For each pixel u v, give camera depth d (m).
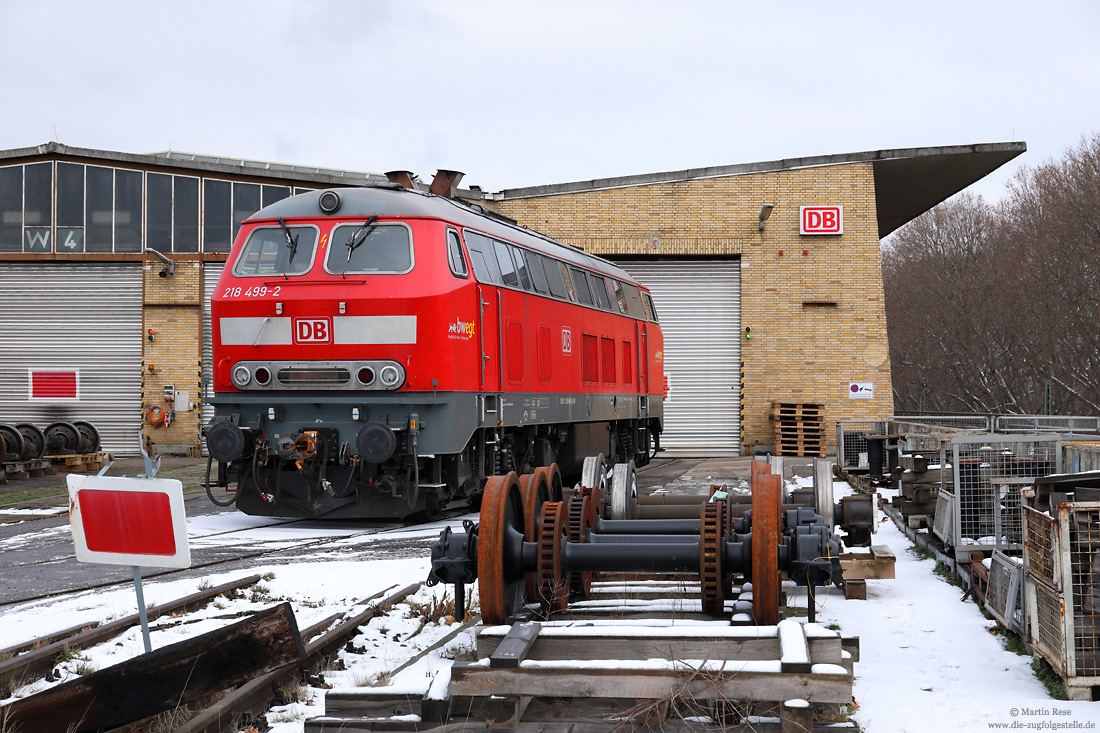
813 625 5.05
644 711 4.55
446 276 12.12
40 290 26.73
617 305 19.67
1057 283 45.06
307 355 12.03
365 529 12.95
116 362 26.56
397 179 14.45
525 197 26.72
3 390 26.83
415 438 11.85
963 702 5.31
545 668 4.55
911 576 9.29
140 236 26.45
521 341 14.34
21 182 26.64
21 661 5.95
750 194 26.47
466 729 4.61
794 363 26.52
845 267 26.36
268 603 8.11
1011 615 6.63
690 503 10.22
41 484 19.17
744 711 4.61
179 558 5.22
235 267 12.48
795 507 8.07
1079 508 5.45
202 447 26.34
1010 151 25.48
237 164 27.70
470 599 7.85
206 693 4.78
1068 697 5.35
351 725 4.70
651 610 7.28
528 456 15.28
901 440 16.20
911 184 29.59
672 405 27.02
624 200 26.67
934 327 57.59
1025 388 52.97
